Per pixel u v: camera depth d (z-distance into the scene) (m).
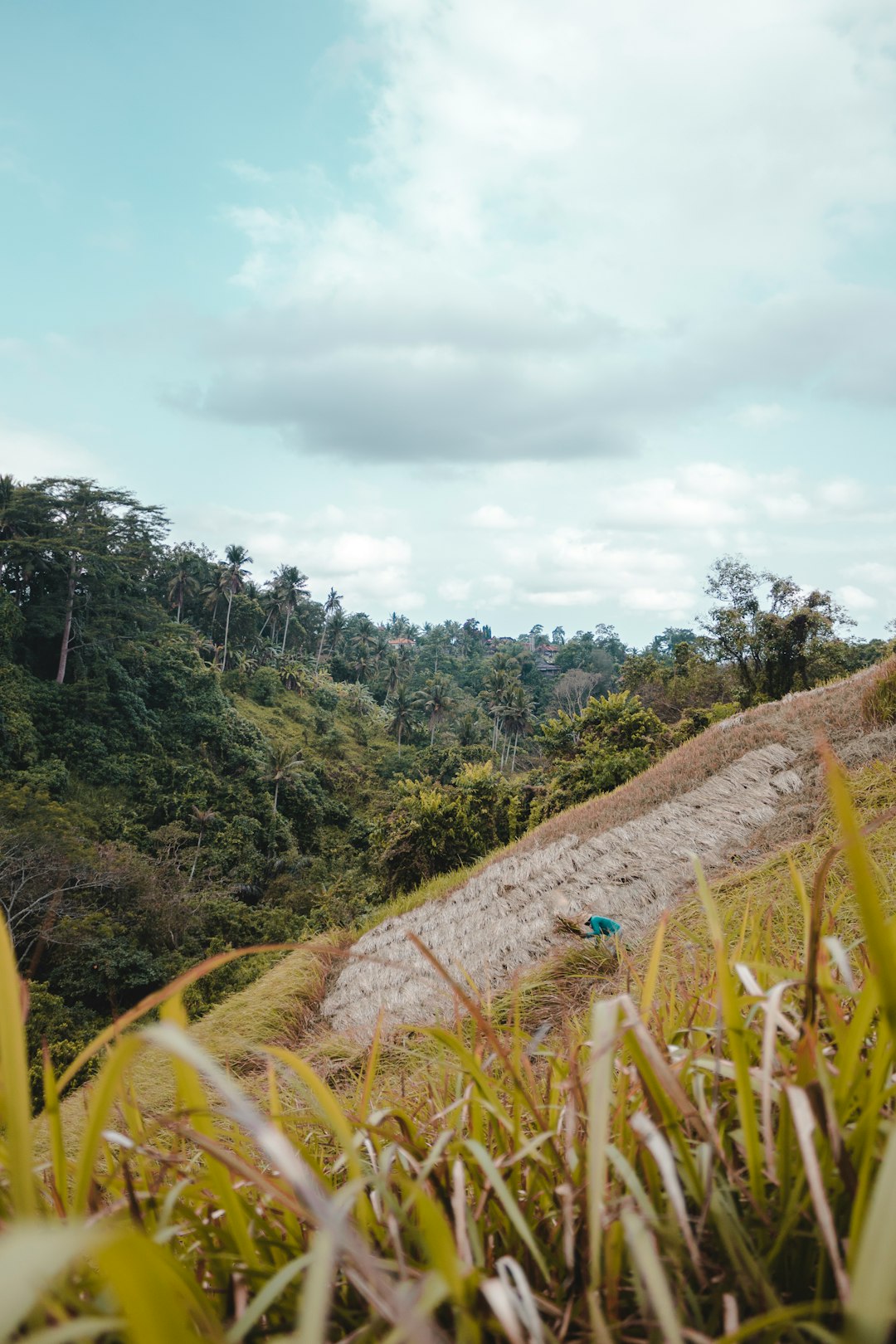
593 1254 0.72
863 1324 0.48
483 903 12.04
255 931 33.09
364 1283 0.75
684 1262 0.83
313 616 112.00
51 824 30.33
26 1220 0.62
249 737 60.34
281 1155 0.53
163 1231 0.84
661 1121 0.98
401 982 9.73
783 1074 1.04
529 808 21.03
